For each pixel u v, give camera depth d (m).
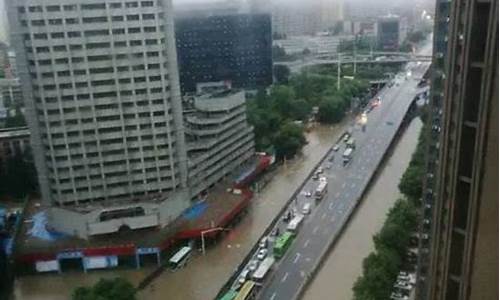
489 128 46.47
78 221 170.88
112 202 179.62
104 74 169.62
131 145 178.38
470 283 50.66
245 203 197.25
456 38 54.12
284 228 185.62
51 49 163.50
